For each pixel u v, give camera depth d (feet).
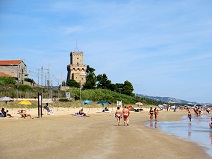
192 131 112.98
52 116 178.70
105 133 92.12
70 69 527.40
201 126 139.85
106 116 203.62
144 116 230.48
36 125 110.73
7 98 207.41
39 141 68.28
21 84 316.19
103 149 59.98
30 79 382.22
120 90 446.60
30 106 218.79
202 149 66.28
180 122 170.30
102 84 438.81
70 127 109.70
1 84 280.31
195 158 54.08
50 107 234.38
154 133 100.68
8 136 75.61
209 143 77.61
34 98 257.75
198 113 267.39
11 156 49.98
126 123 130.41
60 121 141.28
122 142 71.92
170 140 81.30
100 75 442.50
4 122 122.52
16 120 136.77
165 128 126.41
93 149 59.52
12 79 317.42
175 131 112.57
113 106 321.93
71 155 52.42
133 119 189.67
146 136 88.58
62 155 52.11
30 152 54.08
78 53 538.06
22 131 88.12
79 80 517.96
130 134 92.07
